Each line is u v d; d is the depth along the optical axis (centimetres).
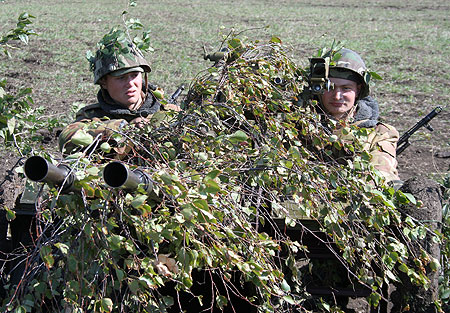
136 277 297
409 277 380
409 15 2356
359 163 363
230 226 314
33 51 1376
